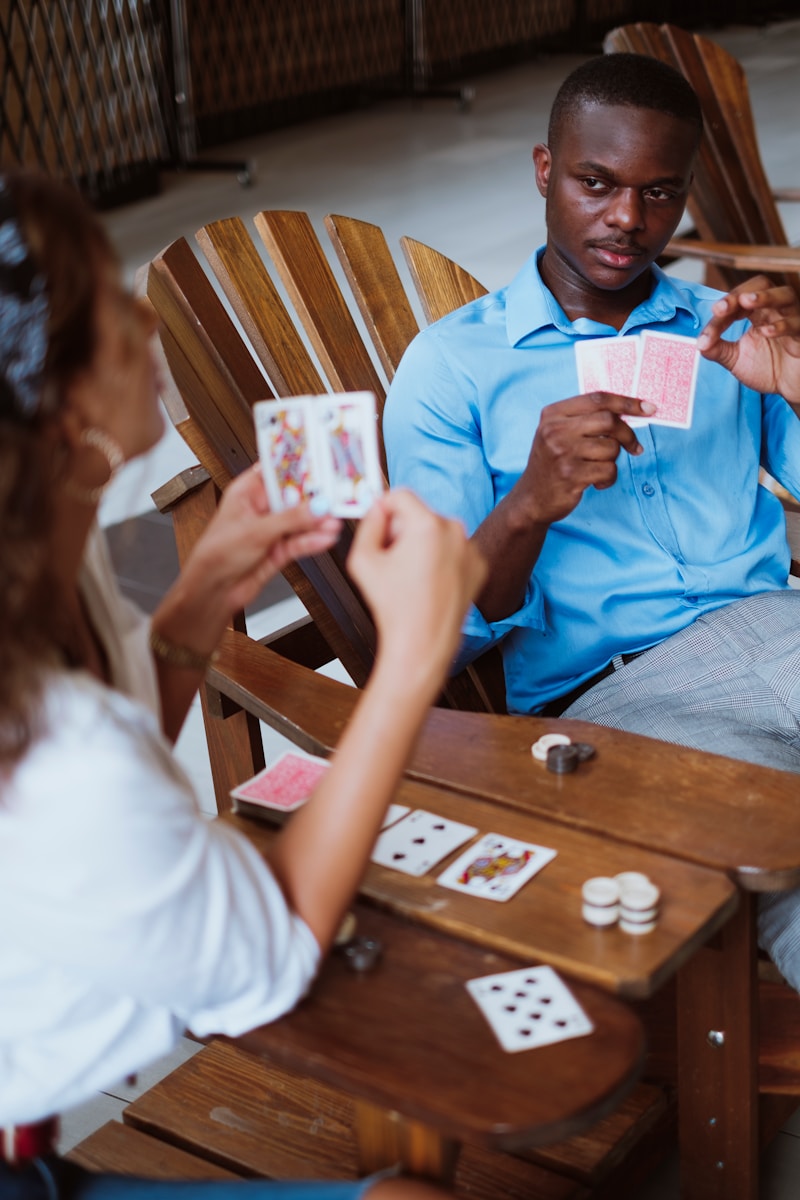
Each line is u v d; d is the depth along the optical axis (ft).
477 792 4.60
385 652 3.25
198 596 3.80
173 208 23.49
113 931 2.94
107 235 2.89
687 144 6.03
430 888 4.05
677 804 4.48
